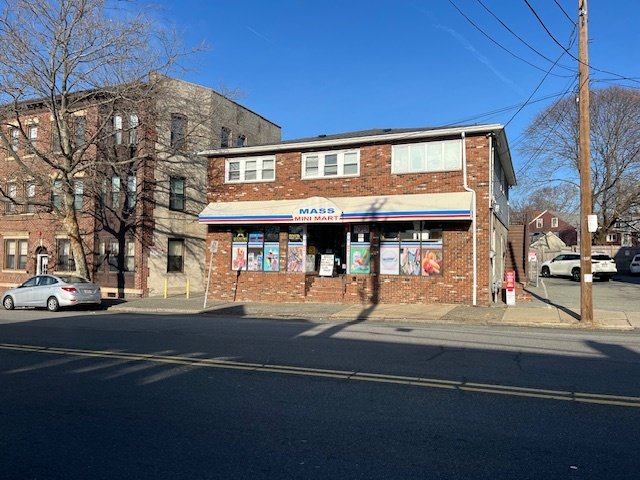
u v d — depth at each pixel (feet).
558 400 19.34
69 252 86.17
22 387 22.16
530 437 15.57
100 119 73.26
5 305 65.72
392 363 26.17
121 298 80.28
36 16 60.39
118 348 31.55
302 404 19.17
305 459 14.10
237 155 69.62
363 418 17.48
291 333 37.96
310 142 63.93
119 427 16.90
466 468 13.41
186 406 19.12
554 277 106.73
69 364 26.78
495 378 22.77
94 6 62.75
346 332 38.29
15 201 70.79
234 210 66.39
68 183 68.23
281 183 66.39
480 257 55.77
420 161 59.31
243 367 25.50
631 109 120.57
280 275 65.26
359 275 60.59
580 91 43.83
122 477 13.14
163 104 74.08
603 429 16.22
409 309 53.88
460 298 56.13
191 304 65.21
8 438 16.03
